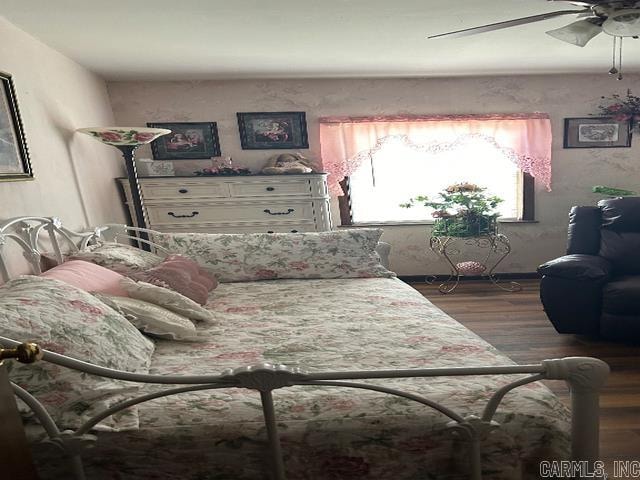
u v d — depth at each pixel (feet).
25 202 5.93
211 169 10.56
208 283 6.45
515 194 12.67
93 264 5.43
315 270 7.27
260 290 6.63
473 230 11.15
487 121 11.81
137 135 7.77
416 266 13.02
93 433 2.85
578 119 12.07
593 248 9.00
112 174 9.80
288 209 10.46
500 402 2.96
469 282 12.89
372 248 7.57
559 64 10.56
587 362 2.64
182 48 8.18
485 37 8.09
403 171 12.49
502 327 9.09
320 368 3.65
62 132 7.51
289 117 11.58
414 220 12.77
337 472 2.93
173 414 2.98
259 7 6.26
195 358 4.03
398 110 11.79
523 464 2.96
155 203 10.19
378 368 3.60
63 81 7.87
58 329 3.21
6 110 5.58
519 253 12.93
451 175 12.51
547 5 6.52
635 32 5.34
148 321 4.36
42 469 2.89
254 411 2.99
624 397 6.14
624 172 12.48
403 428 2.88
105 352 3.35
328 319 5.07
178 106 11.19
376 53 9.07
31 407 2.71
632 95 12.00
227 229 10.46
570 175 12.46
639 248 8.57
